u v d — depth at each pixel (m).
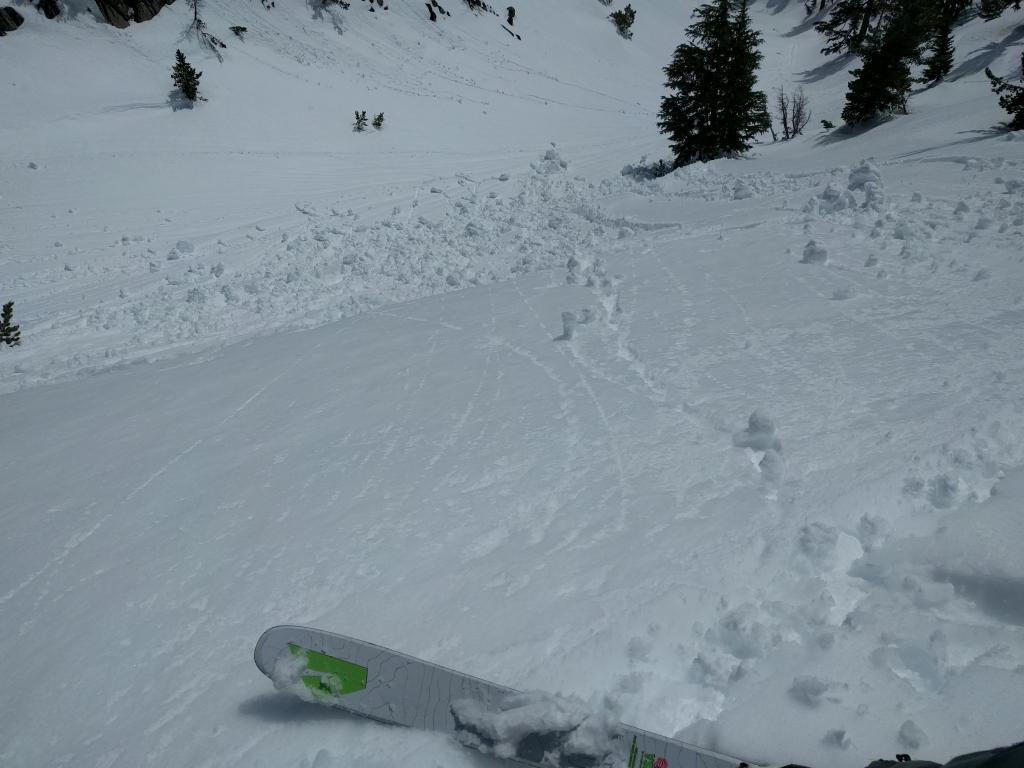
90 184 19.61
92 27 26.45
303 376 7.59
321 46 30.91
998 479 3.82
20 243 16.53
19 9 25.22
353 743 2.68
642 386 5.83
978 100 17.22
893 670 2.78
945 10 30.42
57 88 23.67
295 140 24.39
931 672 2.76
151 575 4.01
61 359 11.51
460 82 32.84
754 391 5.33
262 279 15.04
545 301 9.22
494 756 2.51
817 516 3.66
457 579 3.59
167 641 3.43
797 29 48.72
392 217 18.75
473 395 6.25
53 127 21.98
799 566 3.39
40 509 5.05
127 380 8.72
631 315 7.77
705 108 20.78
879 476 3.89
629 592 3.29
